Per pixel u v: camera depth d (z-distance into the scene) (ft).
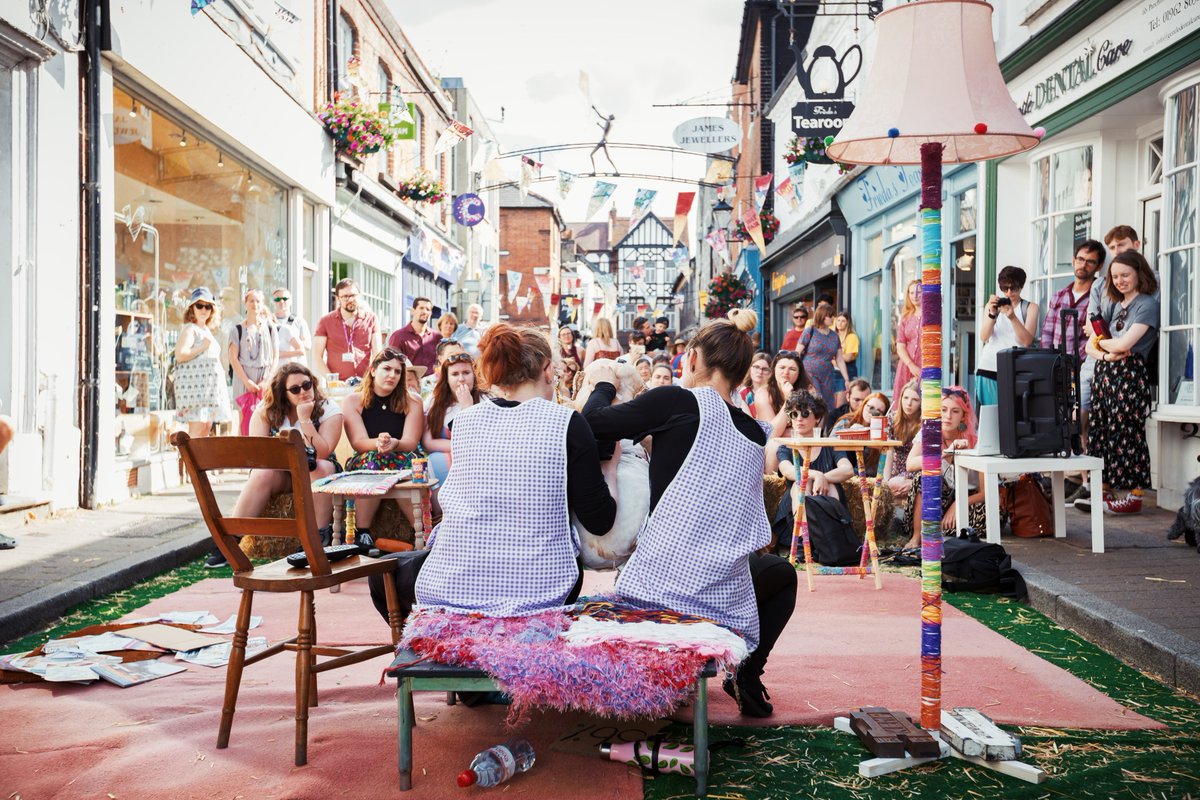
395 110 48.01
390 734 10.37
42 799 8.78
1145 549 18.63
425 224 70.74
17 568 17.16
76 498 23.82
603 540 10.29
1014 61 27.81
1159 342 22.81
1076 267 24.13
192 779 9.18
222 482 31.73
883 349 45.03
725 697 11.66
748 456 10.12
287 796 8.83
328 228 47.47
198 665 12.84
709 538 9.86
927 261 9.96
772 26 71.46
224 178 35.50
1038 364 18.81
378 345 33.47
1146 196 25.43
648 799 8.91
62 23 22.74
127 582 17.30
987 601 16.48
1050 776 9.32
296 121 41.42
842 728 10.53
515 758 9.35
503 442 9.82
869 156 11.21
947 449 20.97
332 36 47.39
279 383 19.71
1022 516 20.34
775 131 70.54
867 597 16.92
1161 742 10.14
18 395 21.62
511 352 10.26
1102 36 23.65
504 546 9.66
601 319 36.83
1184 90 21.59
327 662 10.19
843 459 20.67
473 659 8.71
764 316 80.53
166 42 27.86
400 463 20.22
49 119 22.43
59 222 22.93
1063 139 27.04
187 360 29.17
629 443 10.93
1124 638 13.05
